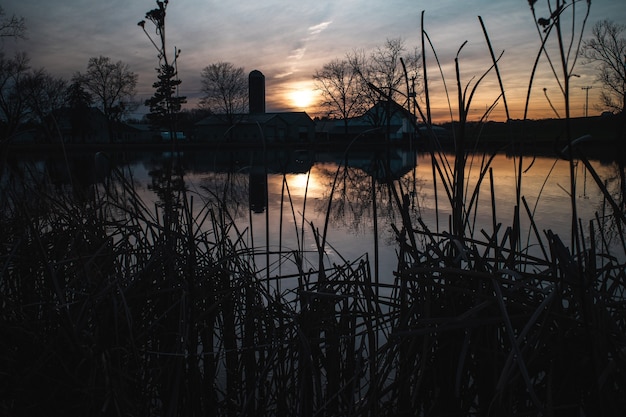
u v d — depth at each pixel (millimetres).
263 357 1534
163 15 1045
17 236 1647
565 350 1128
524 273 1102
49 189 1828
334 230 5152
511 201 7449
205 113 62312
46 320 1394
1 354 1306
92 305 1229
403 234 1266
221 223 1704
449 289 1188
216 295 1579
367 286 1368
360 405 1271
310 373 1459
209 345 1531
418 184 10852
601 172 12141
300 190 10016
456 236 1205
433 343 1244
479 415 1213
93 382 1152
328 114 40438
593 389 1095
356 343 1808
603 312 1059
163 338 1486
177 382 1276
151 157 26359
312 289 1521
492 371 1228
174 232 1560
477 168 14594
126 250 1577
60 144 1271
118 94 47000
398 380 1283
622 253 2816
